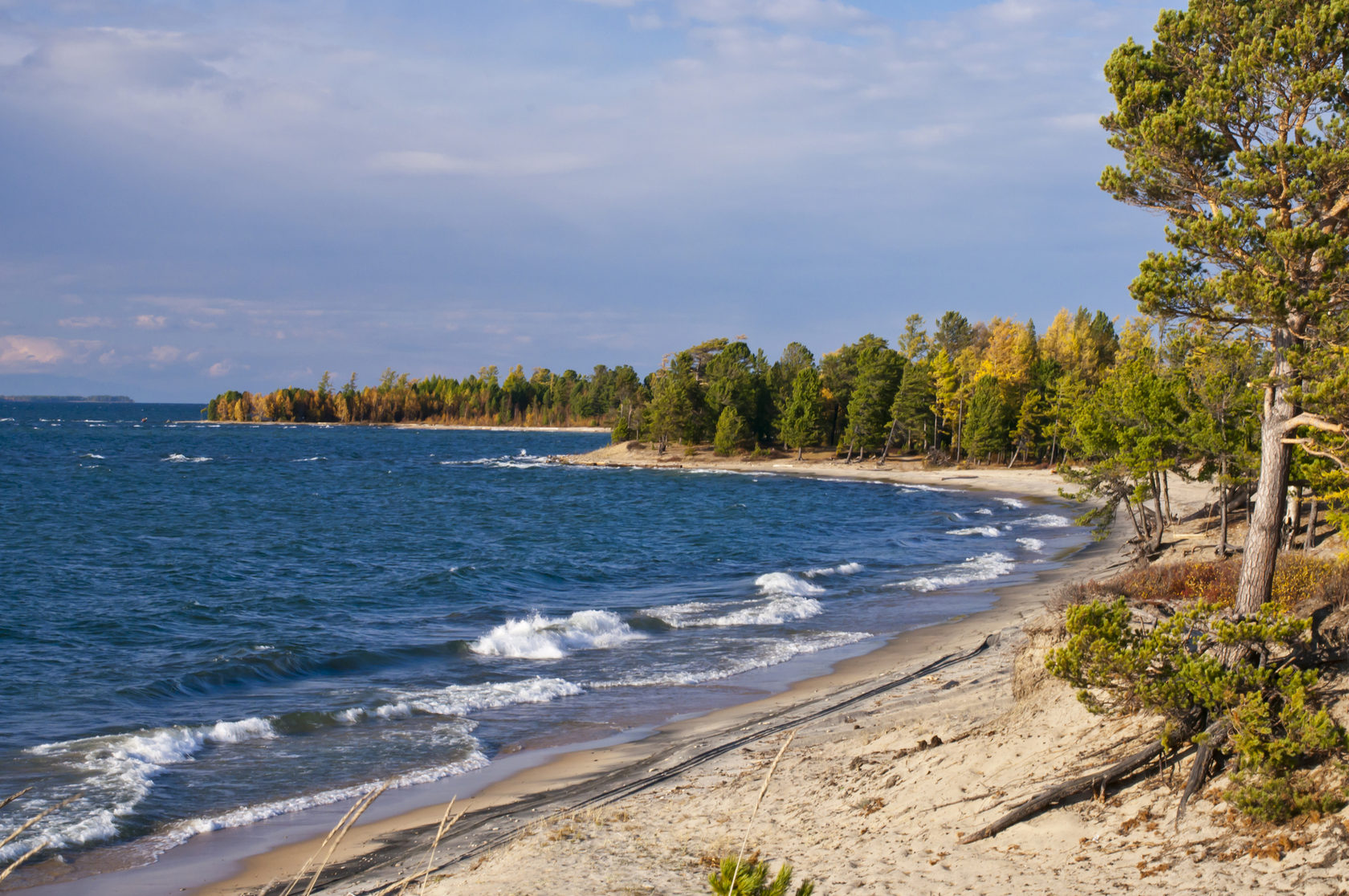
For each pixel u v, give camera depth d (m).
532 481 104.62
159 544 51.88
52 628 29.47
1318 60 12.31
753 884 5.41
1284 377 12.71
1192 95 13.12
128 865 12.73
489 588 38.06
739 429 132.12
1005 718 13.52
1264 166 12.49
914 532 59.28
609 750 17.64
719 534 58.25
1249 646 10.62
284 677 23.47
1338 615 11.38
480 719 19.70
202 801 15.04
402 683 22.73
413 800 15.17
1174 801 9.69
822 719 18.00
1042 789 10.76
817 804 12.43
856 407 123.44
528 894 10.15
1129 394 38.31
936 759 12.74
